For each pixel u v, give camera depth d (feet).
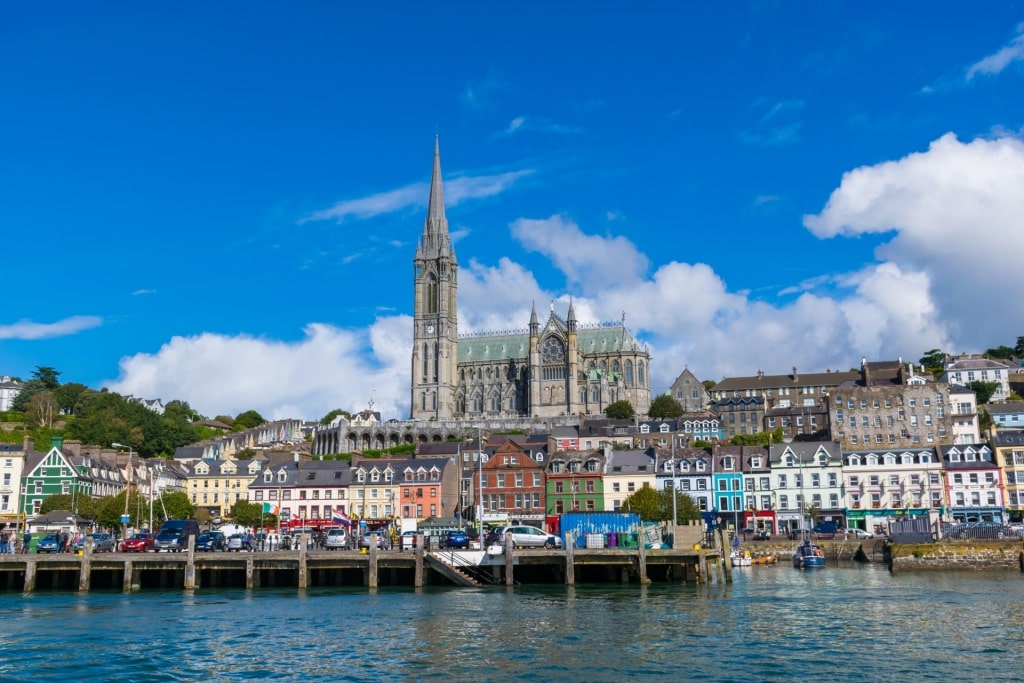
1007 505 507.30
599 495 538.88
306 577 295.07
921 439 626.64
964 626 212.02
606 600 258.37
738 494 533.96
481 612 236.84
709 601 256.11
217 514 611.06
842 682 159.12
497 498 552.00
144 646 194.80
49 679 167.12
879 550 435.12
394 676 167.02
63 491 565.12
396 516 565.53
